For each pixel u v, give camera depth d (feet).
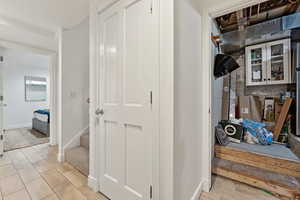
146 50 3.76
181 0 3.74
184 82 3.98
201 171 5.35
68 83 7.96
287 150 6.47
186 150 4.12
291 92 7.91
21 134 12.86
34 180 5.87
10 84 15.55
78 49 8.40
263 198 4.92
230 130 7.84
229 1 4.77
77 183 5.69
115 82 4.60
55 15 6.59
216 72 6.77
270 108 8.64
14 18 6.82
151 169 3.68
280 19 7.17
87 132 8.82
